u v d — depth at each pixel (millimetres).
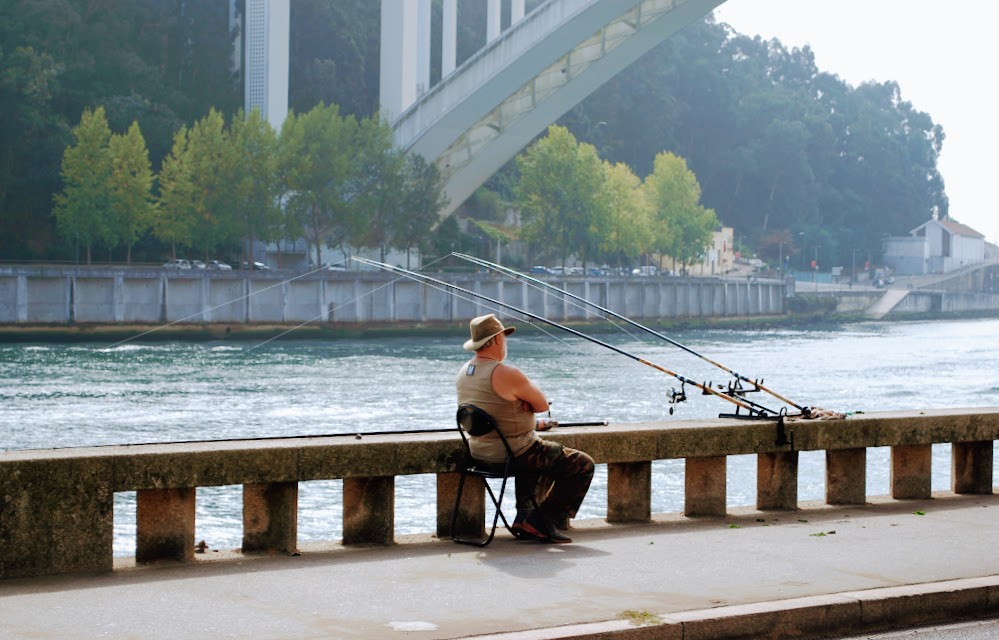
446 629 5691
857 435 9680
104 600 6273
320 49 141125
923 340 111750
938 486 25047
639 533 8430
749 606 6184
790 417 9766
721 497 9188
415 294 96375
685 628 5855
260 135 97000
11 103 100812
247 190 95188
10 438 33062
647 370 59812
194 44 129875
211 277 87562
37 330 82312
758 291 149000
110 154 94062
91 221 93500
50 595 6383
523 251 134250
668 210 143625
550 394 46719
